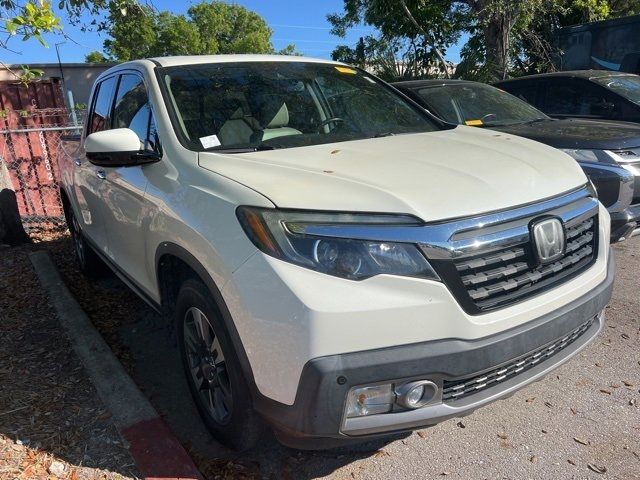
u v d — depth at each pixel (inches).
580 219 108.6
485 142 128.8
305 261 86.0
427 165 107.1
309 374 83.4
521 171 107.4
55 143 311.9
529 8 468.4
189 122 126.6
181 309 114.4
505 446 114.3
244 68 148.9
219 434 110.5
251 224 91.2
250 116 133.5
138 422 115.8
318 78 155.6
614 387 133.7
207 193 103.0
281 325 85.3
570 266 107.9
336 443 93.4
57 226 301.6
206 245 97.6
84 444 110.8
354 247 86.6
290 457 112.3
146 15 254.1
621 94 283.1
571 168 119.0
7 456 107.0
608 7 613.0
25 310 179.2
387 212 89.2
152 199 120.0
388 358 84.8
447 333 88.2
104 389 127.5
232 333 93.7
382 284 85.4
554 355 106.3
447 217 90.3
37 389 131.2
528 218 98.1
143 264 134.6
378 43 555.8
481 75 484.7
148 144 132.5
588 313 106.7
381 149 119.9
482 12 477.4
